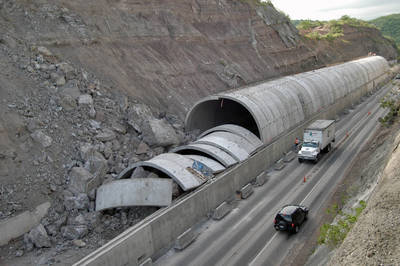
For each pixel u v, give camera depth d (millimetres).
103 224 18844
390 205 11500
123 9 37781
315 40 85062
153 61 36094
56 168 20500
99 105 26656
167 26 41562
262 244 16859
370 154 25781
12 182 18359
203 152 25500
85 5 34125
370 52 102250
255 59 52062
